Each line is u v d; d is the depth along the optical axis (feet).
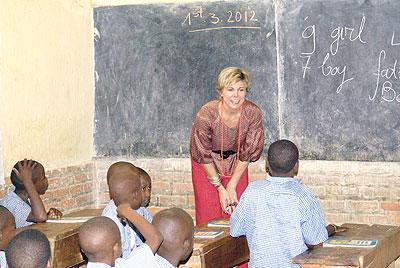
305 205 14.74
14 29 21.03
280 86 22.88
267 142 23.06
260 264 14.94
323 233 14.75
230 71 18.88
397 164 22.00
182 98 23.86
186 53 23.73
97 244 11.96
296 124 22.79
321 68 22.48
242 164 19.71
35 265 10.59
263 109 23.04
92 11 24.58
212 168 19.72
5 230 13.50
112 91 24.58
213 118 19.35
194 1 23.54
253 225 15.08
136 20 24.18
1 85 20.53
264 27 22.94
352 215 22.44
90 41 24.57
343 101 22.35
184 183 23.97
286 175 15.08
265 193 14.96
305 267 13.35
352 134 22.33
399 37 21.81
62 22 23.15
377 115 22.09
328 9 22.33
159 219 12.55
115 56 24.48
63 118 23.26
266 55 22.97
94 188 24.80
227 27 23.29
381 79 21.99
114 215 14.66
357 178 22.35
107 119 24.67
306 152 22.75
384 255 14.87
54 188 22.80
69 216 17.65
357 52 22.15
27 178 17.52
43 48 22.27
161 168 24.14
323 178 22.61
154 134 24.21
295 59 22.70
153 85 24.14
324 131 22.56
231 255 15.69
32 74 21.77
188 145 23.89
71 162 23.76
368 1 21.99
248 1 23.03
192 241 12.81
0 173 20.47
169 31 23.86
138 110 24.35
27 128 21.57
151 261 12.12
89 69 24.54
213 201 19.92
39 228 15.94
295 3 22.61
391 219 22.12
